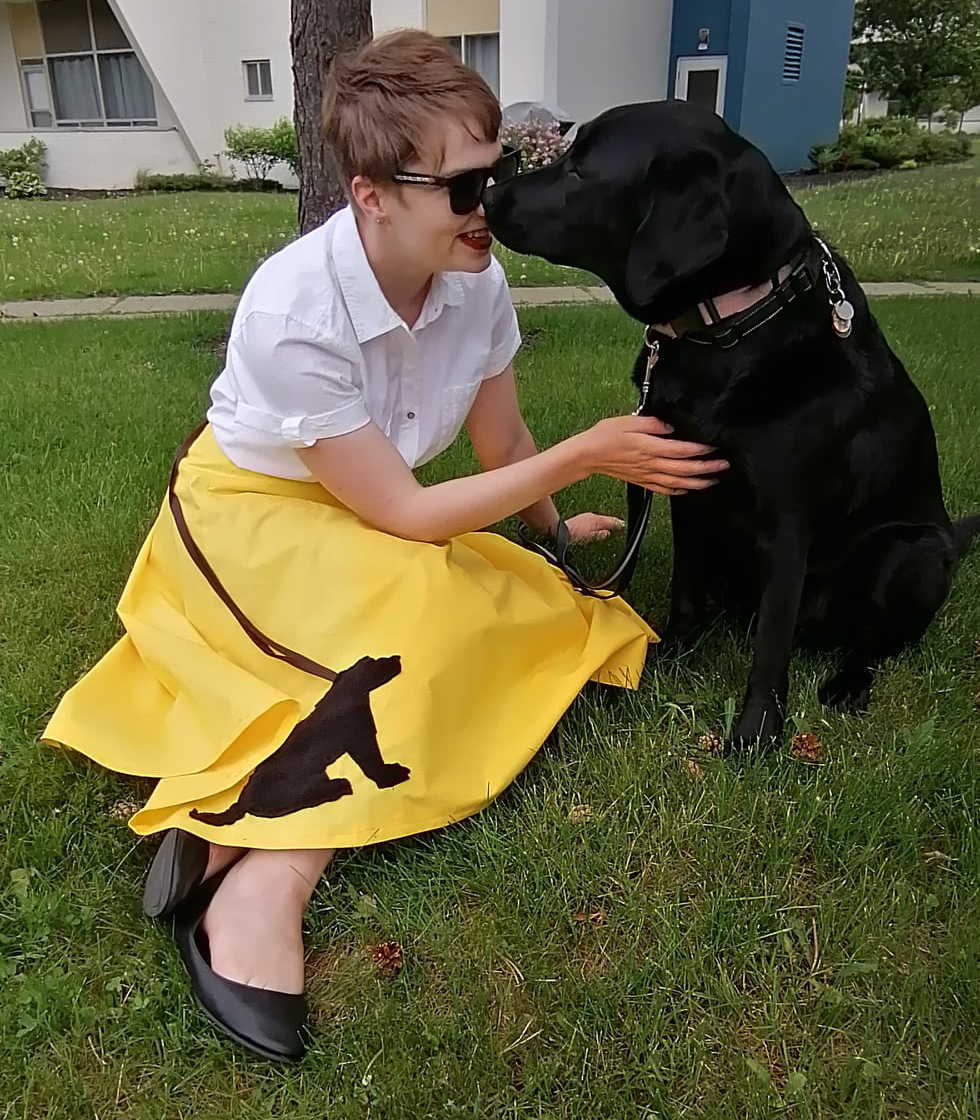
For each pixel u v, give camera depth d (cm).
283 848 166
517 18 1295
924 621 230
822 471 198
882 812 188
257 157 1467
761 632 207
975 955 160
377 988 159
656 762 202
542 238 190
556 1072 146
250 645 194
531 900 171
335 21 459
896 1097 144
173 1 1434
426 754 177
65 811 192
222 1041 150
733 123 1502
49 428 392
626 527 293
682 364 194
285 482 204
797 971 162
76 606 264
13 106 1666
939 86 2092
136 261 794
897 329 526
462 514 193
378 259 192
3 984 159
